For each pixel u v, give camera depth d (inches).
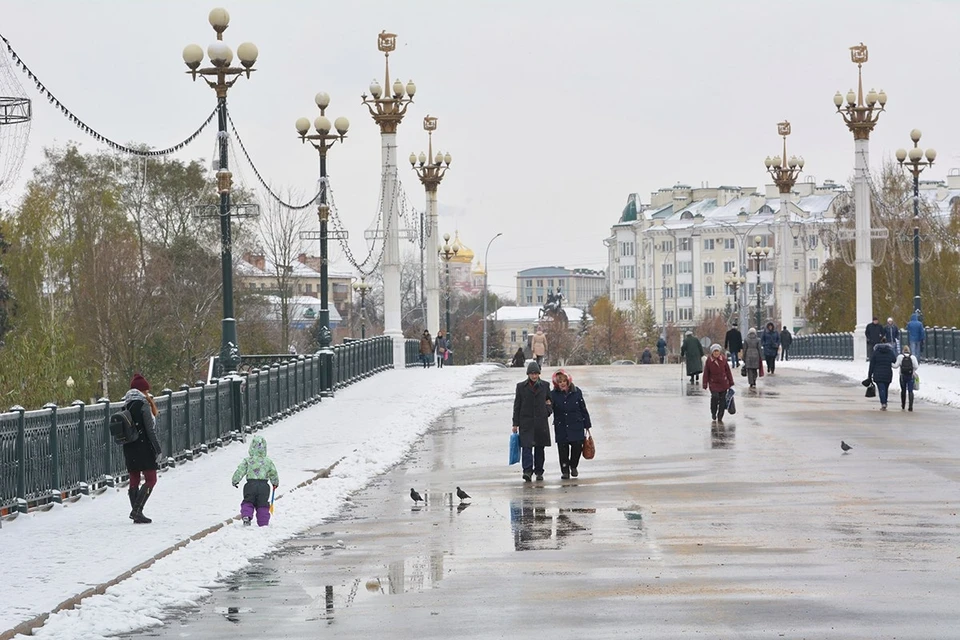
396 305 3708.2
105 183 5167.3
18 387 3572.8
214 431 1748.3
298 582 860.0
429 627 708.0
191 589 826.2
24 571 866.8
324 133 2630.4
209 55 1809.8
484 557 934.4
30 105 1384.1
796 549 932.0
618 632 676.7
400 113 3602.4
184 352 4564.5
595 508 1176.8
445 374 3339.1
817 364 3577.8
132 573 874.1
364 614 749.9
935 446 1658.5
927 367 3257.9
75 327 4436.5
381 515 1183.6
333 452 1679.4
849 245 5147.6
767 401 2384.4
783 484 1316.4
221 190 1852.9
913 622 685.9
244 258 5708.7
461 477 1456.7
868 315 3587.6
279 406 2182.6
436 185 4394.7
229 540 1016.9
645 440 1766.7
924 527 1031.0
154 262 4677.7
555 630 686.5
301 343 6176.2
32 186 4832.7
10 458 1130.0
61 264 4552.2
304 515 1163.9
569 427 1418.6
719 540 979.3
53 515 1154.7
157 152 1567.4
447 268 4835.1
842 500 1195.3
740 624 687.7
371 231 3710.6
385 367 3604.8
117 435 1100.5
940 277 5255.9
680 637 660.7
